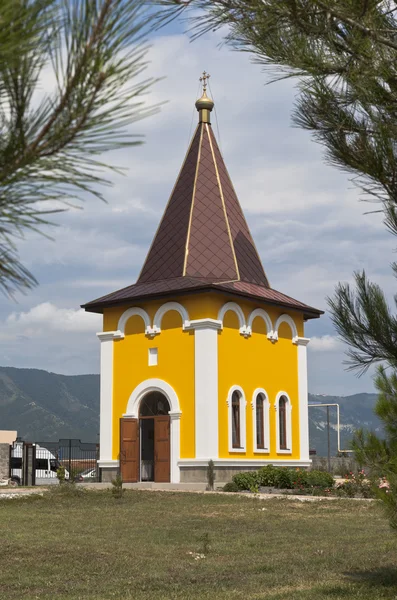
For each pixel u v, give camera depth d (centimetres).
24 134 351
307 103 773
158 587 1071
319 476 2655
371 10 689
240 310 3116
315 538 1539
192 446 2945
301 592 990
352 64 728
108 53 348
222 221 3306
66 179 351
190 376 2984
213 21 674
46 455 3981
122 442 3089
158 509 2053
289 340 3378
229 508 2062
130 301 3139
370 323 853
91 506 2147
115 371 3203
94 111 349
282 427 3306
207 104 3512
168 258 3256
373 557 1302
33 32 334
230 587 1069
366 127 762
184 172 3444
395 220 781
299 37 714
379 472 862
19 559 1295
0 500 2272
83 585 1088
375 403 862
